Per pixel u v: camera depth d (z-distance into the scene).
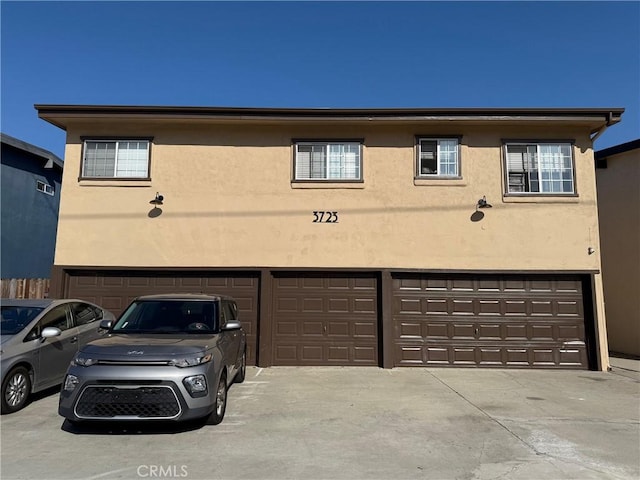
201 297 7.70
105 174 11.46
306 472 4.70
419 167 11.51
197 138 11.58
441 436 5.87
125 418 5.35
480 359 11.02
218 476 4.57
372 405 7.35
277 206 11.41
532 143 11.54
